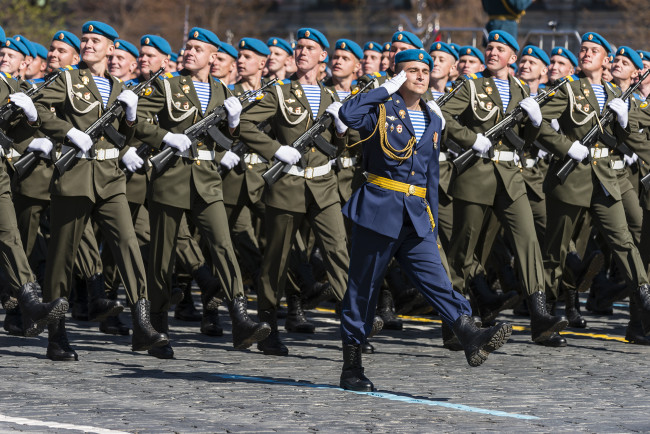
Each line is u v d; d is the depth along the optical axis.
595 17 78.44
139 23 87.50
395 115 15.71
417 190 15.78
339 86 23.81
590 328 24.05
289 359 19.45
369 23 89.31
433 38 47.06
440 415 14.70
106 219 18.88
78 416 14.24
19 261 18.77
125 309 25.92
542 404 15.60
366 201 15.76
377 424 14.05
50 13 73.81
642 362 19.56
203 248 23.41
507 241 24.81
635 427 14.16
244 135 19.64
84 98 18.66
